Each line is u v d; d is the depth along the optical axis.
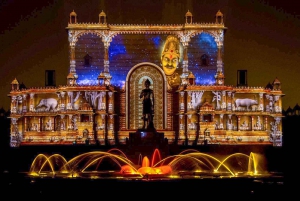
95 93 74.69
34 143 74.00
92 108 73.75
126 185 42.56
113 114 75.25
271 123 76.56
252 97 76.31
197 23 77.31
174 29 77.50
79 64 77.38
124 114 76.81
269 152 67.00
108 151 63.91
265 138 75.19
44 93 75.62
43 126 75.38
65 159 64.25
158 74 77.31
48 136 74.44
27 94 75.62
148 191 42.53
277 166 64.88
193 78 75.25
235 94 76.25
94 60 77.50
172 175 51.28
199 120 73.81
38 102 75.62
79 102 74.62
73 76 75.50
